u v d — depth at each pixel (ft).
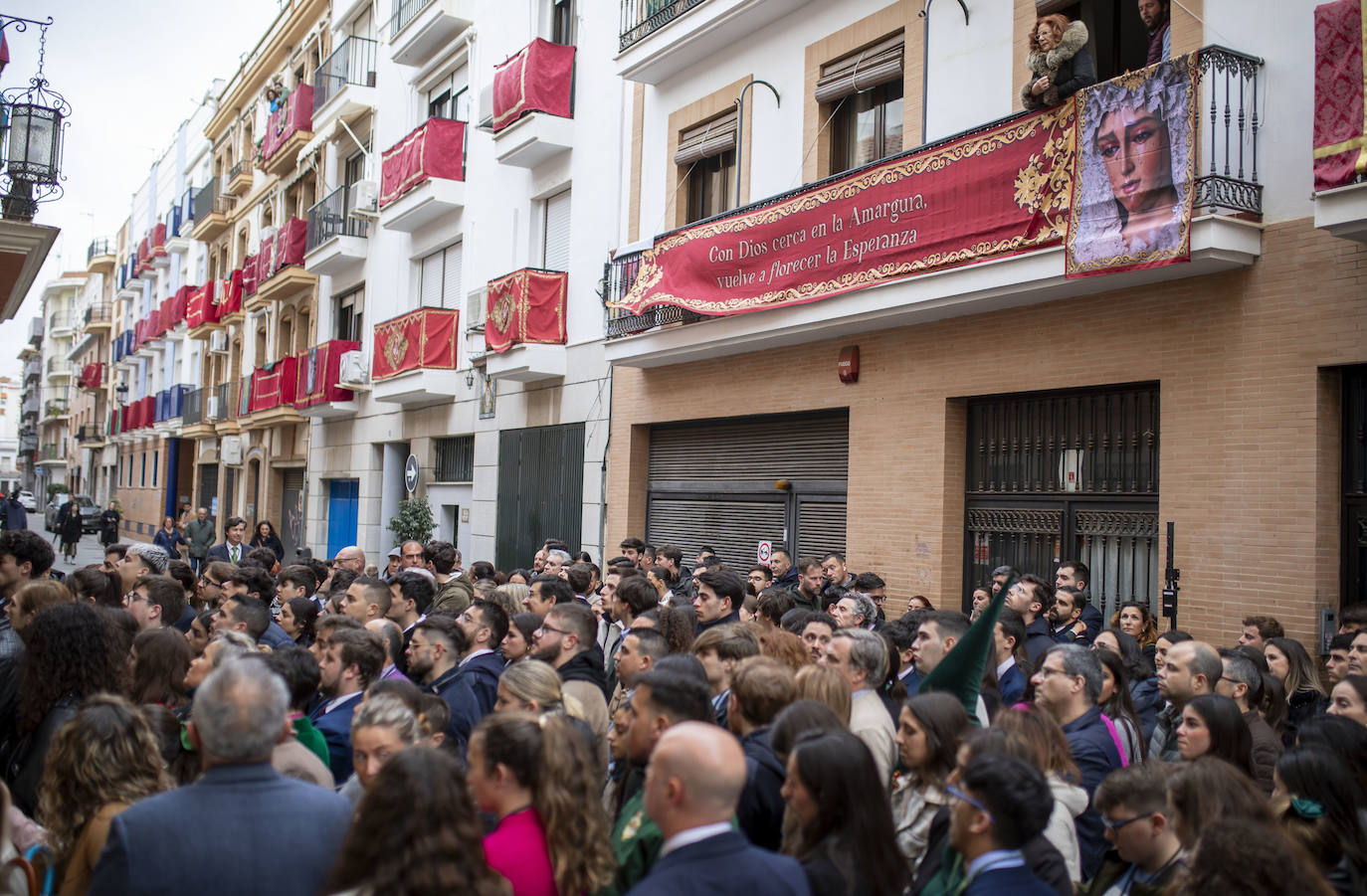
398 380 65.05
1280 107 25.13
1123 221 25.96
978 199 30.04
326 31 88.17
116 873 9.02
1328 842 11.66
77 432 211.20
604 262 50.26
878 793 10.35
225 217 111.14
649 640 16.97
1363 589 23.66
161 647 16.37
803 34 39.75
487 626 19.95
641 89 48.65
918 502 33.96
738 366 42.27
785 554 34.58
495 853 10.18
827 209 35.27
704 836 9.12
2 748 15.71
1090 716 15.31
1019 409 32.04
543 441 54.39
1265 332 25.12
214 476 112.37
